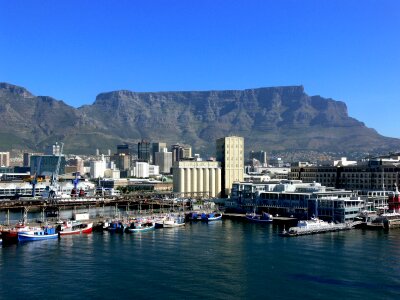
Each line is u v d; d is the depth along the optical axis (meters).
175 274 171.88
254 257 197.50
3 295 149.25
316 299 146.12
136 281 163.38
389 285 158.88
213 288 156.12
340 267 180.50
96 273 173.12
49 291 153.00
